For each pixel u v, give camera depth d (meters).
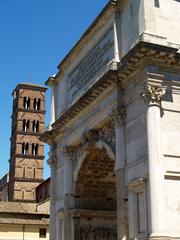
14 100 109.75
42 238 71.12
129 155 32.84
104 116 37.00
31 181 100.38
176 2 34.59
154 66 31.59
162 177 29.30
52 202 47.75
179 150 30.84
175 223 29.14
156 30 32.81
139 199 30.91
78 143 43.78
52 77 51.66
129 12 35.78
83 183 44.00
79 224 43.25
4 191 115.75
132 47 33.00
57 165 48.50
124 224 31.94
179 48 32.72
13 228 70.19
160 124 30.72
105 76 35.16
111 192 45.31
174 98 31.95
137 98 32.78
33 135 103.75
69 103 46.44
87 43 43.31
